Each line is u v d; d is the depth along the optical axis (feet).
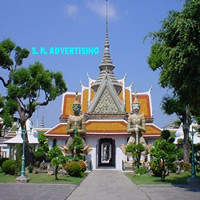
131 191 62.69
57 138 141.28
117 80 170.09
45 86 100.17
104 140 164.66
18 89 95.76
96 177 94.99
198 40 59.88
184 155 106.83
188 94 67.87
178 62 61.57
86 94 166.61
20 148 104.68
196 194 57.88
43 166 99.96
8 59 101.96
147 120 155.12
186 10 61.41
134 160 109.70
